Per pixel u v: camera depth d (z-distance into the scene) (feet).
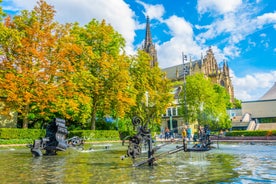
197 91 172.14
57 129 49.19
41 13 96.89
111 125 153.69
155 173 24.38
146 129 31.76
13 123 127.54
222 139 110.42
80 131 109.91
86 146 82.58
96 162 35.35
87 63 115.24
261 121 215.31
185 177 21.93
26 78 87.30
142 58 141.28
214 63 358.43
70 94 99.04
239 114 257.96
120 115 118.21
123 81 115.75
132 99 119.44
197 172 24.73
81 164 32.99
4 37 84.17
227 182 19.65
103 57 112.88
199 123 174.70
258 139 102.99
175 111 241.55
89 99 104.22
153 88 144.46
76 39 115.34
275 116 210.38
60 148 48.57
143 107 139.23
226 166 29.27
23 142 88.53
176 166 29.58
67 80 98.17
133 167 29.25
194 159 37.50
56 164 33.24
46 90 91.97
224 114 183.42
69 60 105.19
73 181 20.61
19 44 84.89
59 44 98.43
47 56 95.14
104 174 24.14
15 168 29.32
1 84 81.92
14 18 94.32
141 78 138.82
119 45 132.77
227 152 50.39
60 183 19.83
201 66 335.47
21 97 88.17
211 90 177.99
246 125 210.18
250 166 29.19
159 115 148.77
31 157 44.50
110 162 35.24
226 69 356.59
